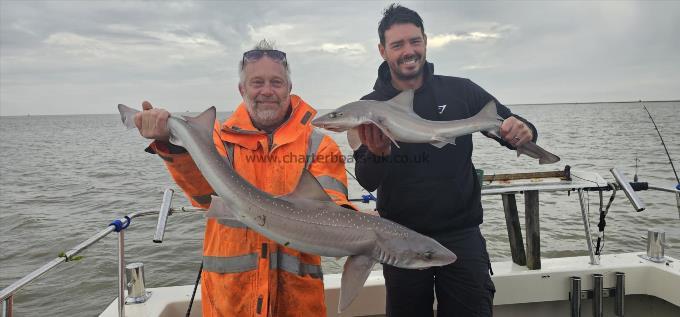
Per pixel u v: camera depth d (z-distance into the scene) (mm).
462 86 3859
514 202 4629
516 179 4789
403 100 3480
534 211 4449
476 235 3607
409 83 3725
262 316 2588
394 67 3648
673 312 4363
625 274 4453
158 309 3840
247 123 2855
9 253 10258
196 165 2564
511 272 4418
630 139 34500
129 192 17500
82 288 8070
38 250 10406
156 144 2559
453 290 3496
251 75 2789
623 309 4406
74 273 8641
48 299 7734
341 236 2531
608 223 10273
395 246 2549
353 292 2475
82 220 13023
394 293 3602
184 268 8578
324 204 2586
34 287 8133
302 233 2510
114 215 13570
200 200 2771
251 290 2633
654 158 21938
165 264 8797
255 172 2791
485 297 3500
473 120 3477
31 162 32406
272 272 2658
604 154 24156
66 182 21094
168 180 20906
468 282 3467
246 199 2488
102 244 10156
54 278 8461
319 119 3434
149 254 9336
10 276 8945
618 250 8617
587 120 73625
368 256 2564
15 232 11844
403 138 3381
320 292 2820
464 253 3492
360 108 3375
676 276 4223
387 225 2615
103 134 89062
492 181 4758
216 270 2695
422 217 3512
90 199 16297
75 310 7391
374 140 3354
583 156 23344
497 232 9516
